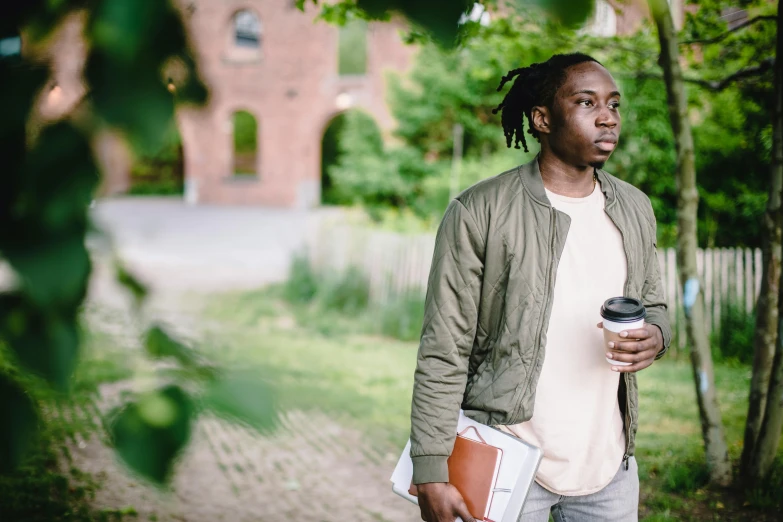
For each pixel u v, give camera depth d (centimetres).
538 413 167
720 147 781
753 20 416
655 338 158
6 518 328
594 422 170
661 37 366
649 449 447
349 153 1402
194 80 51
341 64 2911
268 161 2870
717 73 532
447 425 163
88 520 342
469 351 168
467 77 1295
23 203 50
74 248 51
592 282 169
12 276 50
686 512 355
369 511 382
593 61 170
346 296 947
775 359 359
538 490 171
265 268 1260
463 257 166
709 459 388
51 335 51
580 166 171
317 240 1033
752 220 802
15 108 49
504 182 171
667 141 816
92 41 49
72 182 50
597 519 176
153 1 49
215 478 408
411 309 858
